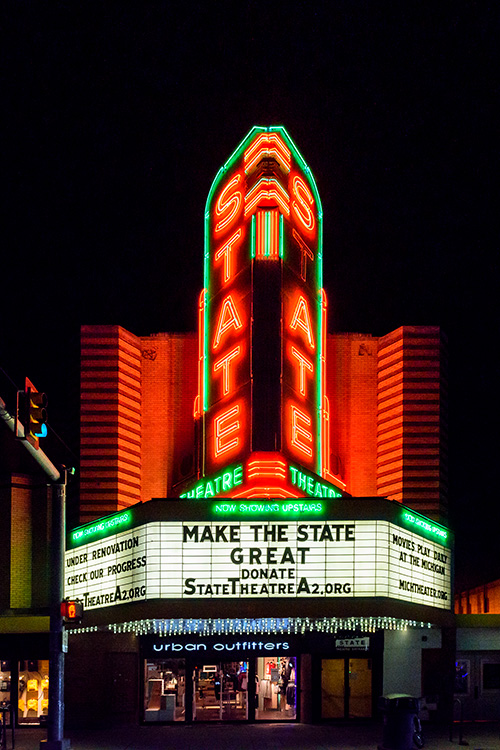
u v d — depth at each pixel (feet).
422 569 97.09
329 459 119.96
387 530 90.02
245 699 99.76
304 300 109.91
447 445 124.67
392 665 101.40
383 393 125.49
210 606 87.45
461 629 105.91
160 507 89.25
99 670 100.17
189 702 99.55
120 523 94.79
